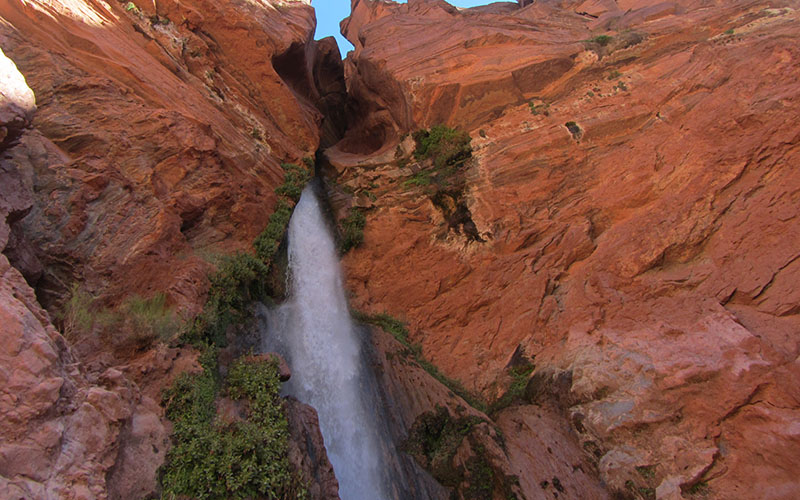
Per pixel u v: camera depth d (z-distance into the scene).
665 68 16.52
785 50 13.59
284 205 14.47
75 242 8.18
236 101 16.50
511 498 10.16
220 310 9.80
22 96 6.78
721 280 11.36
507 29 20.55
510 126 17.34
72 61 11.11
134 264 8.71
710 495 8.90
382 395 12.27
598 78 17.50
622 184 14.53
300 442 8.69
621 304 12.27
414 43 21.00
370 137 22.61
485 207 15.78
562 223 14.62
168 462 6.62
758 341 9.82
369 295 15.44
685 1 19.98
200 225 11.19
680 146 14.12
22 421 4.72
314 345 12.75
